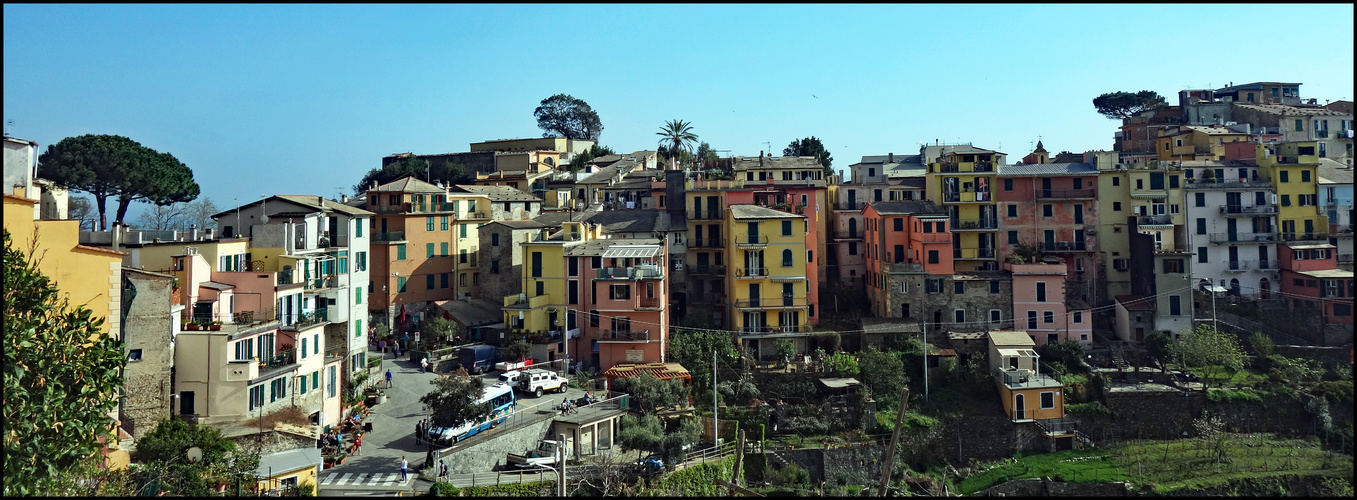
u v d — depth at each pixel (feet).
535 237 337.52
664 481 214.07
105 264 178.09
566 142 588.50
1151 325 334.85
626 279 297.12
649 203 422.00
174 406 196.85
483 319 328.29
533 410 238.68
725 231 350.43
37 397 129.90
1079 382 297.33
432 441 208.03
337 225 268.41
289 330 216.54
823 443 265.34
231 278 223.30
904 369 299.79
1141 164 387.34
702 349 299.38
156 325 191.83
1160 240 356.18
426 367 283.59
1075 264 363.56
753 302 324.19
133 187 310.45
